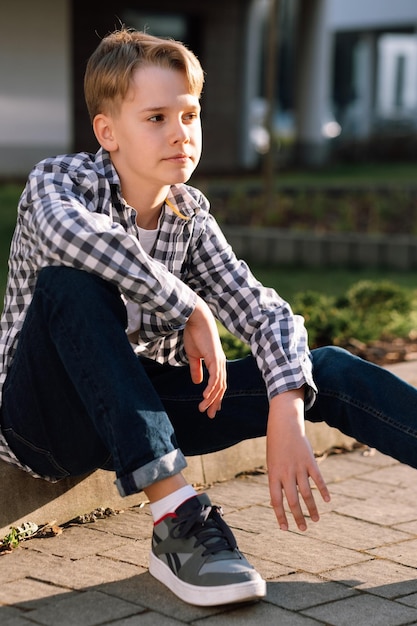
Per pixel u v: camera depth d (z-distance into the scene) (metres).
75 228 2.26
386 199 12.83
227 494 3.28
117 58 2.45
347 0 26.38
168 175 2.47
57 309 2.25
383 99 31.95
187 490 2.31
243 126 19.69
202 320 2.44
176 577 2.30
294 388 2.45
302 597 2.41
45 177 2.44
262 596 2.28
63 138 15.78
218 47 19.02
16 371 2.41
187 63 2.46
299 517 2.38
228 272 2.69
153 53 2.43
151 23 18.23
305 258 9.20
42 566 2.55
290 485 2.37
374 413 2.46
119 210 2.52
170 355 2.70
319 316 5.18
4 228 9.84
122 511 3.05
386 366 4.43
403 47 31.69
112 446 2.23
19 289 2.51
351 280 8.24
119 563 2.58
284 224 11.18
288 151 20.83
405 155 23.58
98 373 2.22
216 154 19.34
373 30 26.59
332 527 2.97
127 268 2.28
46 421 2.44
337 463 3.71
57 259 2.27
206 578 2.25
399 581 2.54
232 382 2.62
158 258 2.60
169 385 2.66
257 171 18.66
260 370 2.55
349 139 23.84
